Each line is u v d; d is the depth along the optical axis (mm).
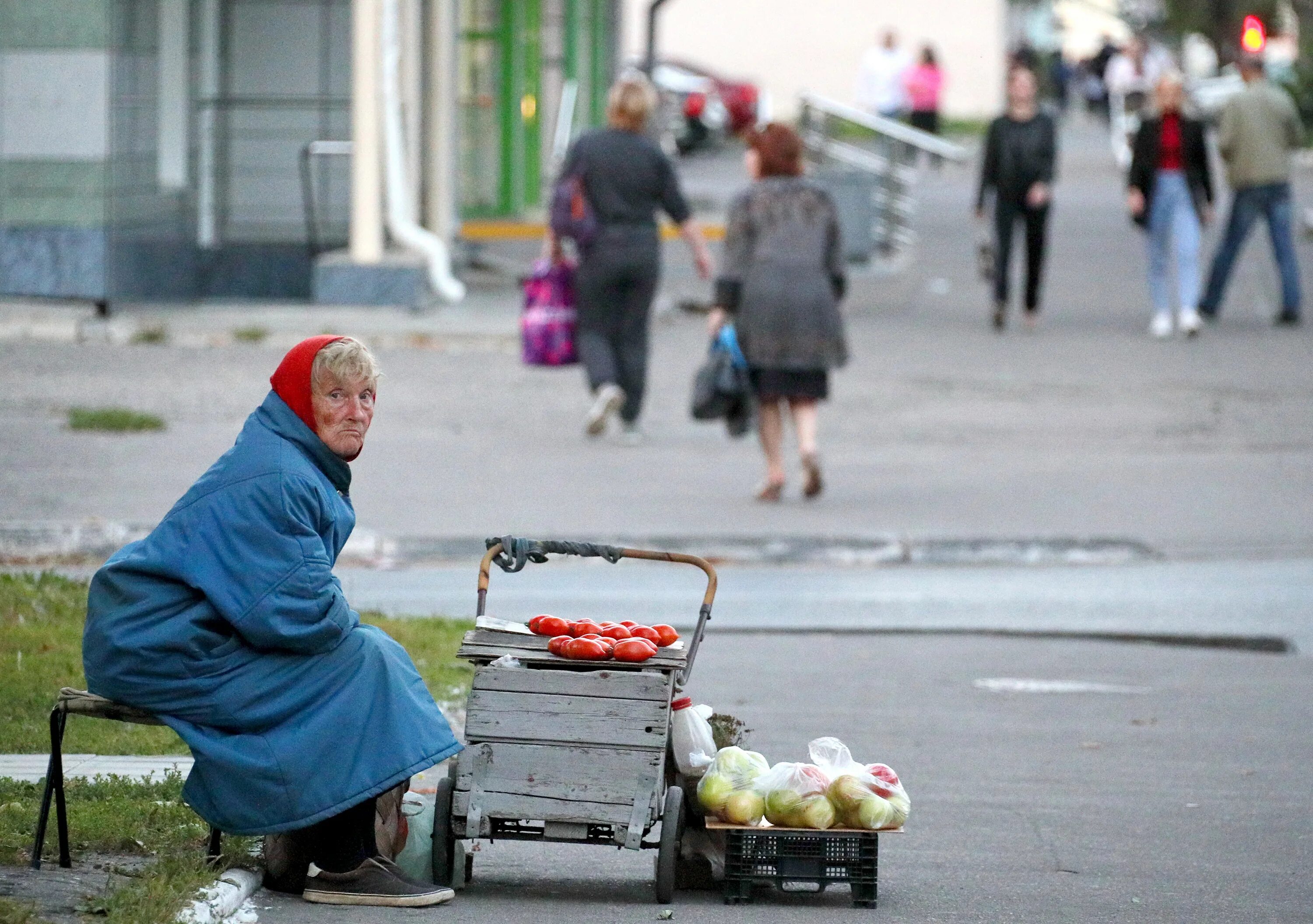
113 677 16312
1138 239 86562
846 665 28766
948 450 44781
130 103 58531
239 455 16672
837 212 39500
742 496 40031
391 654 16906
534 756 17141
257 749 16250
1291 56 132625
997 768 22969
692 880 18219
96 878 16328
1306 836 20234
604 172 43938
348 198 66312
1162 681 28188
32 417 45000
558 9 86000
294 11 65750
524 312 46125
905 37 179250
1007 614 32344
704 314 65500
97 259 57250
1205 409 49188
